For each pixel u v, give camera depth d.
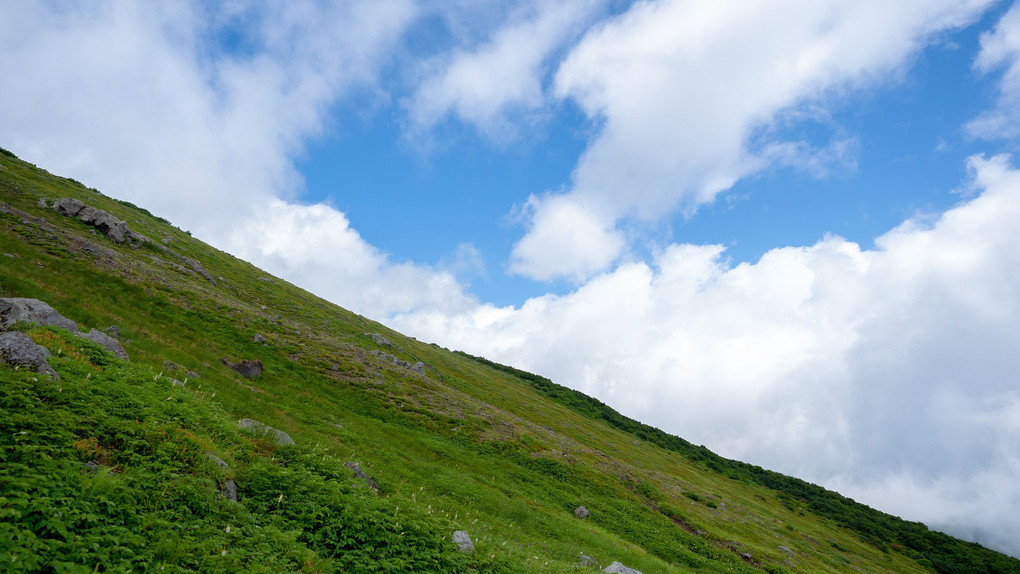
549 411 110.50
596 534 34.12
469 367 126.00
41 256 38.72
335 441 30.09
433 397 58.25
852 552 83.62
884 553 99.69
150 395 14.97
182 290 50.66
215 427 15.59
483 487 34.62
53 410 11.10
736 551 47.28
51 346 15.85
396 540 12.80
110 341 21.62
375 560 11.71
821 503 127.25
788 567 47.12
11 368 12.41
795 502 125.50
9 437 9.31
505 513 30.47
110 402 13.00
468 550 14.91
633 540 39.31
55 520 7.38
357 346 70.56
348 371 53.44
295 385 42.00
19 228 42.72
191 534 9.22
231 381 32.22
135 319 36.25
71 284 35.88
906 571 86.00
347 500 13.84
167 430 12.90
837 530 109.44
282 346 50.66
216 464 12.61
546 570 17.44
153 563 7.91
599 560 27.73
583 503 42.94
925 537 124.50
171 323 40.94
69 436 10.25
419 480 29.89
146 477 10.21
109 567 7.15
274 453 16.81
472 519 25.58
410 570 11.88
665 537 42.50
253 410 27.41
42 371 12.95
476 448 47.09
